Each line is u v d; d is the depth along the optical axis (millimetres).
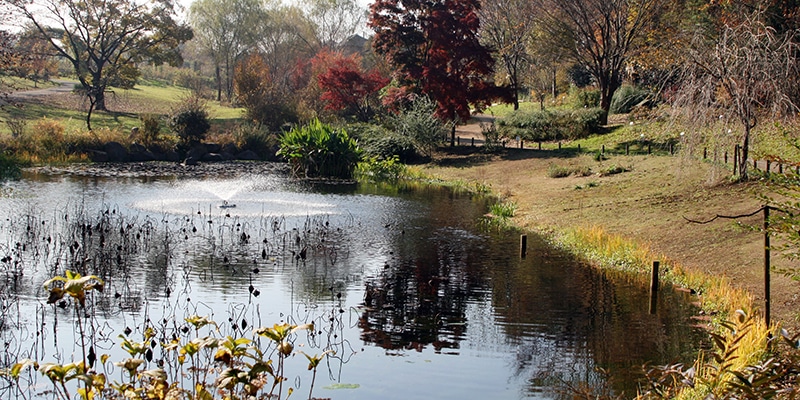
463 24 39719
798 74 19641
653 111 27016
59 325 10195
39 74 71500
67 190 25547
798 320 9219
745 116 19141
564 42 38750
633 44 37719
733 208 17844
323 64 57281
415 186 30812
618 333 10406
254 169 36250
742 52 19094
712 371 7504
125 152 38406
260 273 13805
